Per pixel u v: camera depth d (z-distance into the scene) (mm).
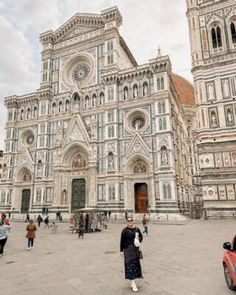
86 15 62500
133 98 51500
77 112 56219
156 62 49562
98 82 56969
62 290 9273
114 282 10062
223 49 47125
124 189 47375
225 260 9297
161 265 12602
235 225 30328
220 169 41938
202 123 44969
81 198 52844
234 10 48156
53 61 65438
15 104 66125
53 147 58125
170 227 31188
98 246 19250
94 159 51469
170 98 50469
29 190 59250
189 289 8969
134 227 9836
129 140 49812
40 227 37344
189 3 52469
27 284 10125
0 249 16453
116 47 56406
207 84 46750
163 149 45656
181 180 55719
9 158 62375
